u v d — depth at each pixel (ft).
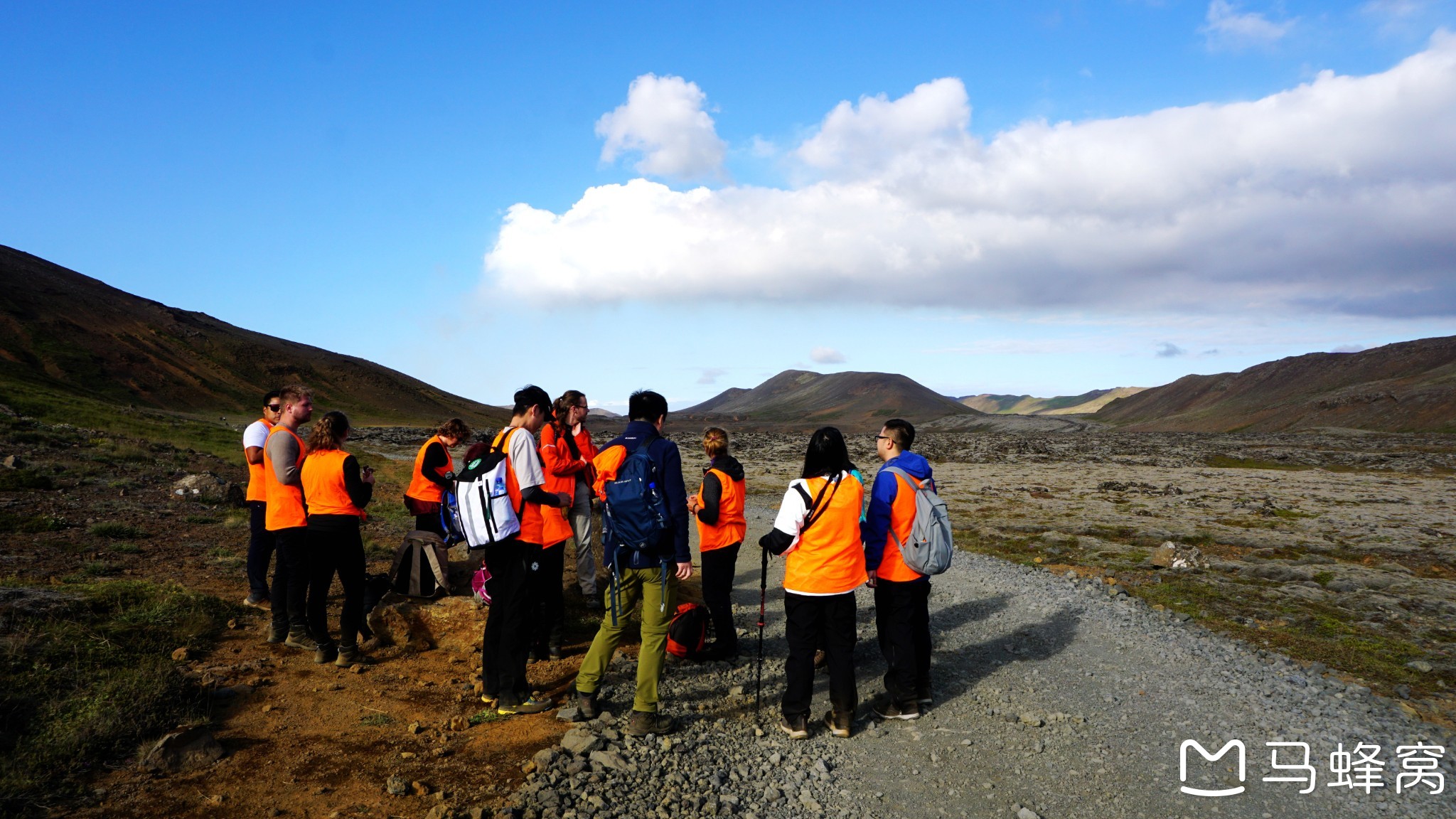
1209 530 60.08
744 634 25.09
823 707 18.40
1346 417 529.45
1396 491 99.09
